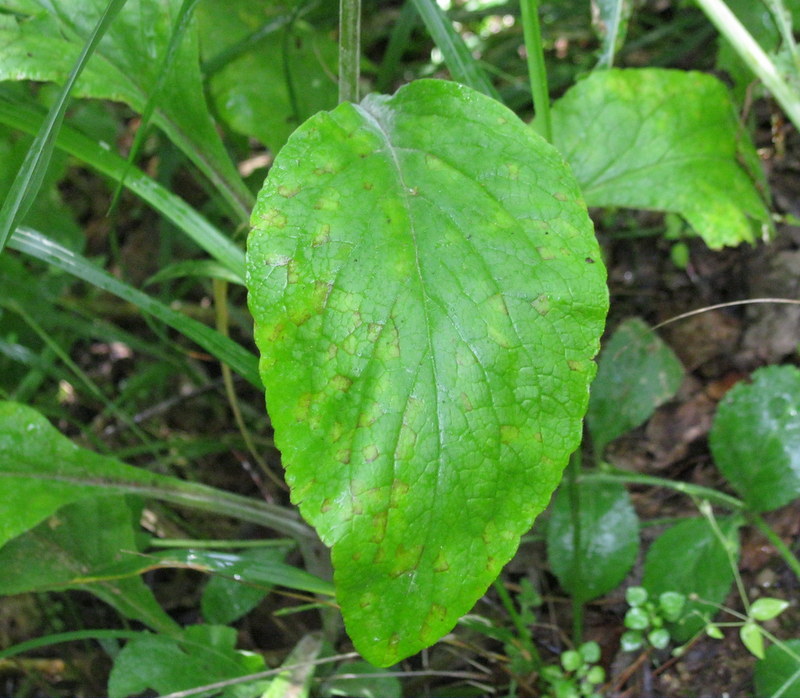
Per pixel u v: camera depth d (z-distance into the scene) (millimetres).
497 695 364
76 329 485
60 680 394
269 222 247
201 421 504
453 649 372
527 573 405
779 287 440
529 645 352
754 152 367
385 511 240
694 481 420
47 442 332
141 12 318
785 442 367
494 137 262
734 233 352
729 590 357
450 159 260
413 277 245
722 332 449
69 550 346
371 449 240
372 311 243
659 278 477
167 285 507
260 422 487
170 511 447
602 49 367
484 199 255
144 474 344
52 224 502
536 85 310
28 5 317
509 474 245
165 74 284
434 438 242
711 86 361
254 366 314
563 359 247
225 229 535
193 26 318
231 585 369
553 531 376
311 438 240
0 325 491
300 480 239
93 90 317
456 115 266
